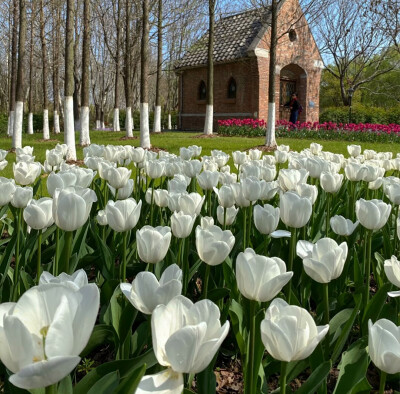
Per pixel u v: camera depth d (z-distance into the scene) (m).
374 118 30.91
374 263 3.03
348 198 3.97
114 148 4.07
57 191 1.60
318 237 3.03
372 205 2.17
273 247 2.82
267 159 4.45
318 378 1.42
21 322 0.74
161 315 0.92
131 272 2.65
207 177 3.05
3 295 2.17
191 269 2.40
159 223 3.54
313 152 5.59
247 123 21.30
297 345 1.01
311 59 27.77
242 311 1.90
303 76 27.98
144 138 14.18
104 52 32.59
